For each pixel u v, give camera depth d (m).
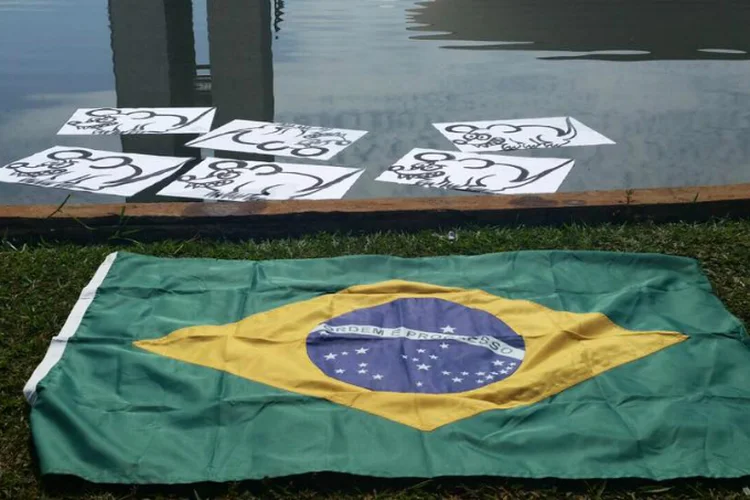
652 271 3.44
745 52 7.27
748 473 2.38
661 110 5.53
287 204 3.87
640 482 2.37
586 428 2.54
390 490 2.34
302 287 3.32
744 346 2.96
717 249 3.63
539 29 8.33
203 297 3.24
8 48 7.41
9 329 3.06
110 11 8.52
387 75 6.43
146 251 3.65
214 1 8.47
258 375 2.77
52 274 3.43
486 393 2.68
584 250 3.57
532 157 4.66
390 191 4.21
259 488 2.35
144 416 2.59
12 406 2.64
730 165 4.56
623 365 2.85
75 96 5.91
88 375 2.77
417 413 2.60
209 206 3.86
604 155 4.70
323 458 2.42
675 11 9.28
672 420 2.57
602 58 7.05
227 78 6.33
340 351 2.92
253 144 4.89
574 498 2.32
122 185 4.32
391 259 3.51
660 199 3.92
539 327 3.06
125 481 2.34
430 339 2.99
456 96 5.84
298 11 9.40
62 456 2.41
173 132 5.13
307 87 6.08
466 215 3.86
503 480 2.37
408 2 10.15
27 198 4.14
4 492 2.33
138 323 3.06
